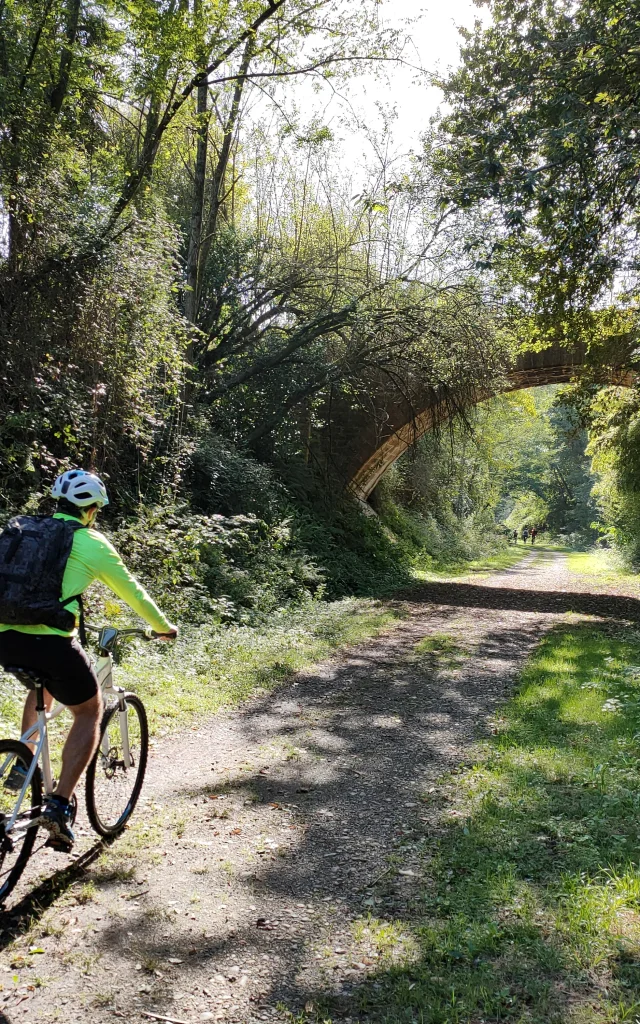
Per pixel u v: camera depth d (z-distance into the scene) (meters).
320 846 4.14
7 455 9.49
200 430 16.31
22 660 3.32
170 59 12.84
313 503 21.52
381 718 6.91
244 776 5.21
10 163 10.81
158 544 10.88
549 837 4.18
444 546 33.31
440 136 13.27
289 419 21.16
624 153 10.29
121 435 12.18
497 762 5.45
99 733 3.58
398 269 19.77
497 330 19.69
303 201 20.61
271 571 14.15
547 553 57.78
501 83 12.02
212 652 8.94
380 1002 2.78
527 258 13.67
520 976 2.89
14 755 3.32
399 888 3.66
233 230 20.02
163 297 12.55
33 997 2.76
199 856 3.95
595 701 7.10
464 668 9.27
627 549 31.17
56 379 10.41
